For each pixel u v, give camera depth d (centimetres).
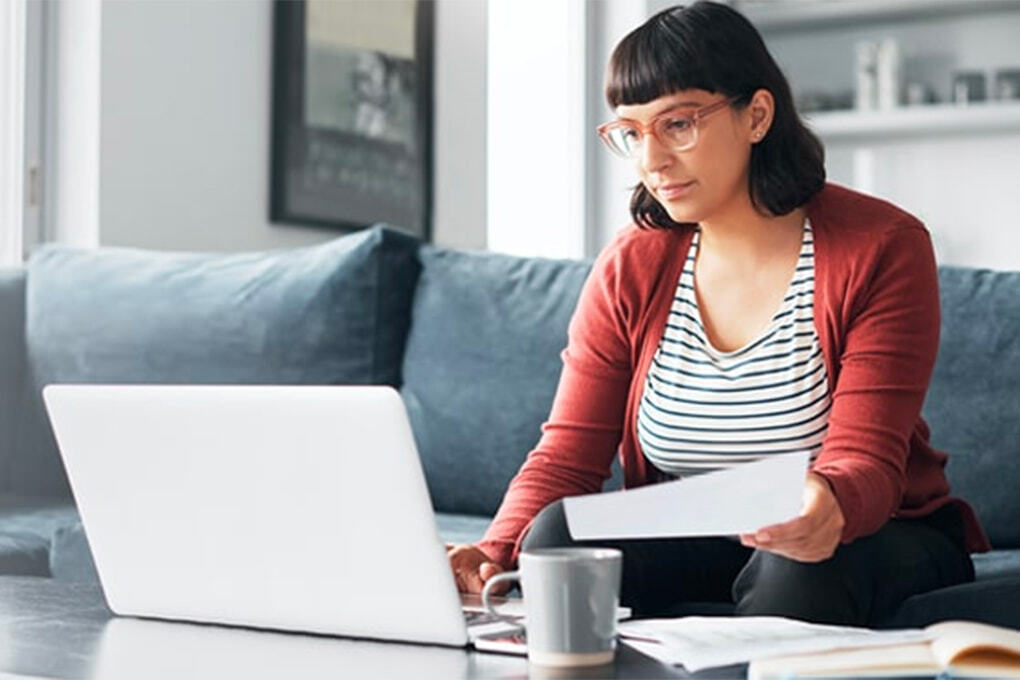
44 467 353
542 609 145
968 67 627
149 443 172
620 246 225
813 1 633
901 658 131
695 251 218
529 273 321
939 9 620
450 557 191
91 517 180
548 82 534
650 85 198
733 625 155
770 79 203
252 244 450
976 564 240
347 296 328
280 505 164
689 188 201
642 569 211
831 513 171
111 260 357
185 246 428
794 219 212
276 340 330
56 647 159
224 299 337
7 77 403
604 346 222
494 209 547
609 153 528
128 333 342
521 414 307
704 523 147
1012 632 135
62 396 177
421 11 511
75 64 404
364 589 161
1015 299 274
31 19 402
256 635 168
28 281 363
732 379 209
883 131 625
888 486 186
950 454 268
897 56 628
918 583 204
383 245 330
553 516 198
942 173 627
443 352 319
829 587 190
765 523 144
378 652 156
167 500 173
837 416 196
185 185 427
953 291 278
